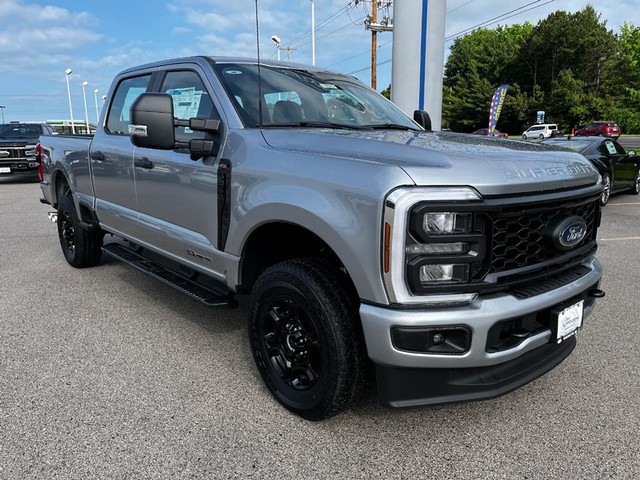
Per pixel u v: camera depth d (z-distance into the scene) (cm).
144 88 409
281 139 285
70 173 514
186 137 350
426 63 810
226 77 333
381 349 220
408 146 244
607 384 314
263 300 279
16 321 410
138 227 400
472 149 248
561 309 246
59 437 255
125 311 434
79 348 360
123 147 411
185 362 340
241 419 274
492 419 276
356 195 223
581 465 238
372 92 419
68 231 568
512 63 6969
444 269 217
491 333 221
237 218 289
